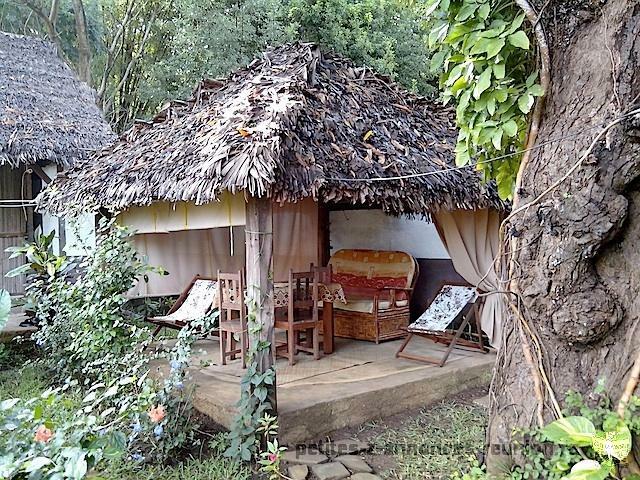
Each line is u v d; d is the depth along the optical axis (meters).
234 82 5.64
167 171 4.53
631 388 2.42
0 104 8.11
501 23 2.74
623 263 2.56
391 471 3.73
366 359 5.90
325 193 4.16
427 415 4.84
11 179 8.95
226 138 4.01
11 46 9.76
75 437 2.42
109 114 15.88
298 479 3.60
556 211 2.54
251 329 3.96
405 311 7.08
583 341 2.53
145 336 5.29
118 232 5.23
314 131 4.48
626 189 2.51
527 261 2.67
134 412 3.40
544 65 2.68
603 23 2.56
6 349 6.57
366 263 7.62
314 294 5.82
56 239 8.23
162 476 3.57
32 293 5.72
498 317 6.29
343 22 13.77
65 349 5.23
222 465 3.74
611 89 2.51
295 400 4.43
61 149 7.79
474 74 2.87
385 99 6.02
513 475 2.61
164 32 15.47
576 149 2.56
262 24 13.35
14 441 2.38
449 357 6.02
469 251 6.35
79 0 14.53
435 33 3.07
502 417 2.79
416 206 4.79
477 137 2.89
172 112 6.09
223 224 5.01
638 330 2.49
